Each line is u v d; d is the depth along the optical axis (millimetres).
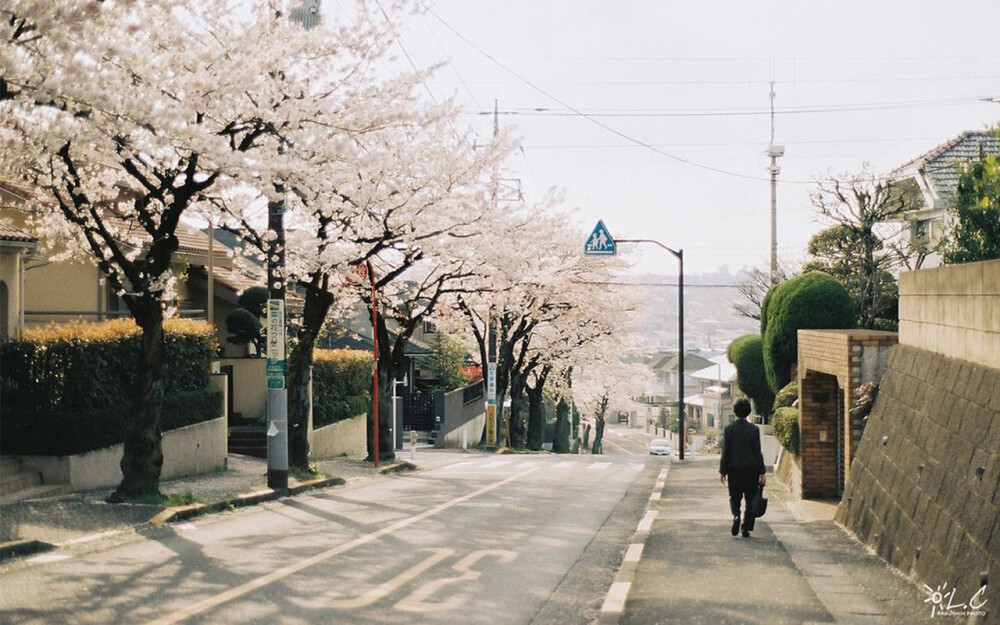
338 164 16984
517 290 30531
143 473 13984
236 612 7879
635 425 131875
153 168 13945
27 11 9445
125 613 7766
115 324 17047
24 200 17688
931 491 8703
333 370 28547
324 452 27359
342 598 8484
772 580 8758
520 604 8453
